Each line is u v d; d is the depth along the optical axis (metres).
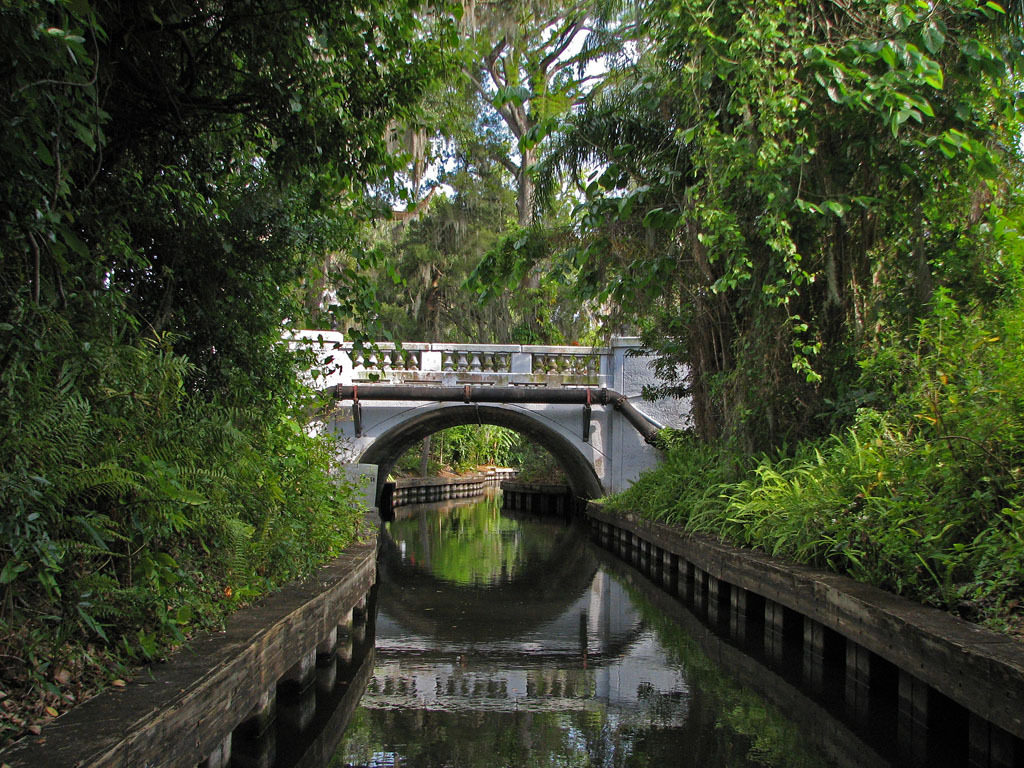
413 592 10.65
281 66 4.91
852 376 8.50
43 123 3.51
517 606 9.66
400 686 6.12
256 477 5.71
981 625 4.52
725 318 10.77
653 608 9.55
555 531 19.45
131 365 4.24
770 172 7.64
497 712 5.47
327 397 8.73
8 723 2.79
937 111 7.80
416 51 5.39
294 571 6.07
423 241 26.23
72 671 3.29
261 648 4.19
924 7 7.34
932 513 5.38
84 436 3.52
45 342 3.56
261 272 6.47
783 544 7.44
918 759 4.43
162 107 4.95
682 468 11.95
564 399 16.97
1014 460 5.21
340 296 6.60
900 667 4.73
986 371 5.76
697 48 8.21
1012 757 3.85
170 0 4.46
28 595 3.47
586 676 6.41
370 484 14.48
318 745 4.79
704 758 4.55
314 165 5.53
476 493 36.50
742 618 7.98
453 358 17.33
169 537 4.32
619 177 10.91
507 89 10.05
